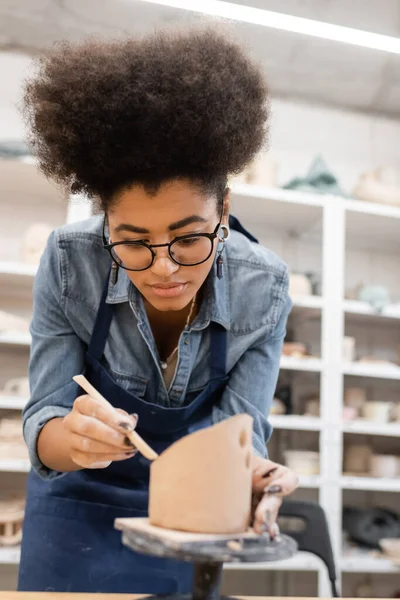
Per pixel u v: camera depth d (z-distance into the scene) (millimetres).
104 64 719
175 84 687
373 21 2754
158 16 2693
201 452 579
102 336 1013
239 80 764
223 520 575
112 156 676
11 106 2807
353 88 3152
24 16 2684
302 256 3051
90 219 1064
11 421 2203
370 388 3008
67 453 836
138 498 1039
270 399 1062
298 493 2777
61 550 1027
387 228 2938
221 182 752
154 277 745
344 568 2295
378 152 3318
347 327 3041
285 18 2264
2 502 2203
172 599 670
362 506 2852
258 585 2646
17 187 2625
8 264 2273
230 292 1038
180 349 1001
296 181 2732
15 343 2428
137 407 1013
